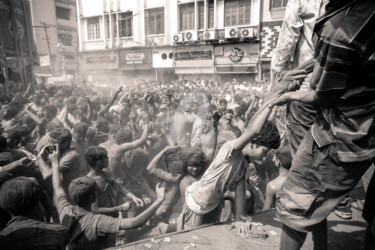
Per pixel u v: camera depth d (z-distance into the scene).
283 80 1.90
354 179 1.43
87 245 2.23
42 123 5.45
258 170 4.23
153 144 5.24
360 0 1.22
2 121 6.20
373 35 1.21
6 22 13.23
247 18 24.53
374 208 1.59
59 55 31.06
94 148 2.99
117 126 4.40
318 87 1.37
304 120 2.07
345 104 1.35
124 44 30.17
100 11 30.36
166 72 29.38
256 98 5.63
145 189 4.07
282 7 23.00
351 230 2.27
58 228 1.87
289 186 1.58
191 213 2.43
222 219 2.87
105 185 3.02
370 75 1.28
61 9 32.03
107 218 2.29
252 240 2.08
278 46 2.78
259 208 3.73
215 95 13.11
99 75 32.03
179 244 2.03
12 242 1.70
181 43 27.36
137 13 28.86
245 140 1.96
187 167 2.99
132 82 26.66
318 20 1.38
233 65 25.62
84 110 7.05
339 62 1.27
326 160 1.43
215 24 25.81
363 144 1.34
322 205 1.48
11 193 1.79
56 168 2.67
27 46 15.49
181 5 27.27
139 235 3.50
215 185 2.19
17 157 3.31
